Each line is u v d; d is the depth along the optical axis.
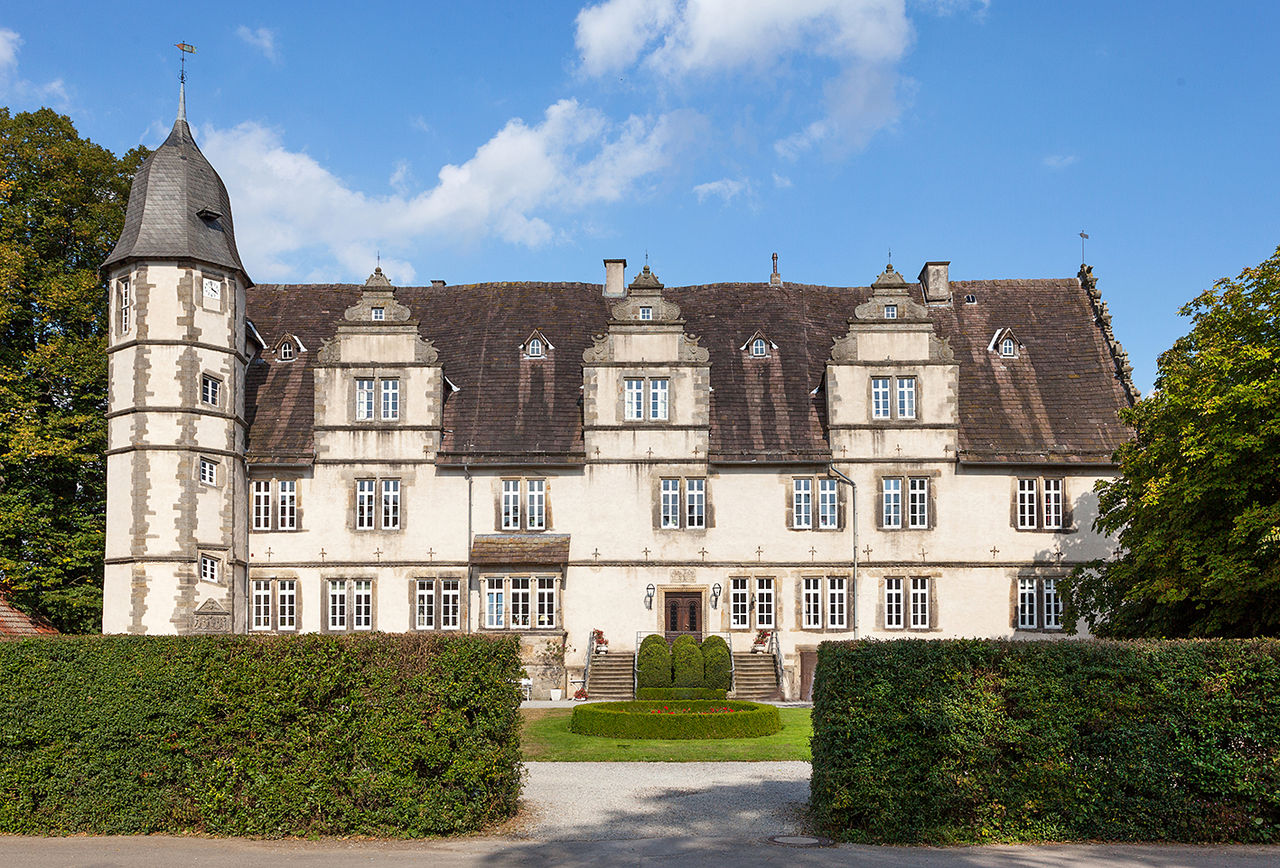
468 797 18.50
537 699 42.09
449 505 43.66
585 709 30.78
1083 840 17.67
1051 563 43.06
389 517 43.72
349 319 44.38
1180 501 28.41
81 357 43.91
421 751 18.11
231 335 42.09
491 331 48.22
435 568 43.31
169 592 38.97
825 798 18.39
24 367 43.75
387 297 44.59
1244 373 27.75
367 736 18.20
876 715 17.95
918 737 17.88
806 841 17.72
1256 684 17.84
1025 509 43.47
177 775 18.58
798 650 42.91
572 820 19.34
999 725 17.84
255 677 18.38
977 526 43.25
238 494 42.38
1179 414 29.62
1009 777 17.89
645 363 44.06
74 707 18.70
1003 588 43.03
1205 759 17.64
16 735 18.58
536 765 25.41
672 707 32.66
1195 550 28.09
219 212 42.22
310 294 50.56
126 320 41.03
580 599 43.19
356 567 43.38
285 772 18.22
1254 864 16.11
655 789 22.30
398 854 16.86
